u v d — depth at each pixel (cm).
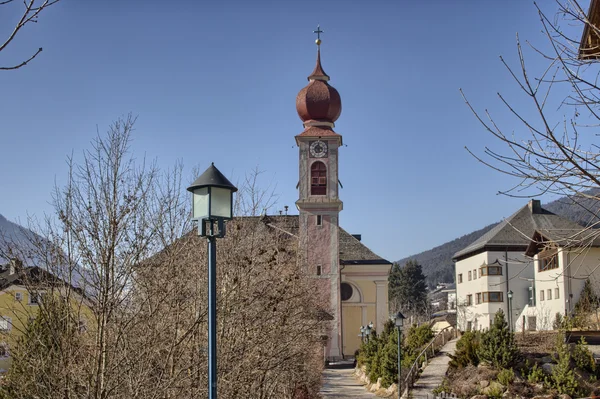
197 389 1683
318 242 6550
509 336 3612
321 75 6969
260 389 2092
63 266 1504
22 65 814
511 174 916
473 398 3259
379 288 7256
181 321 1814
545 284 5584
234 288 1883
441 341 5328
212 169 1299
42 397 1454
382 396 4131
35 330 1502
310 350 2830
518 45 870
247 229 2266
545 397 3134
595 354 3794
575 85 903
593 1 1155
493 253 6925
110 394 1488
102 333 1449
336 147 6694
